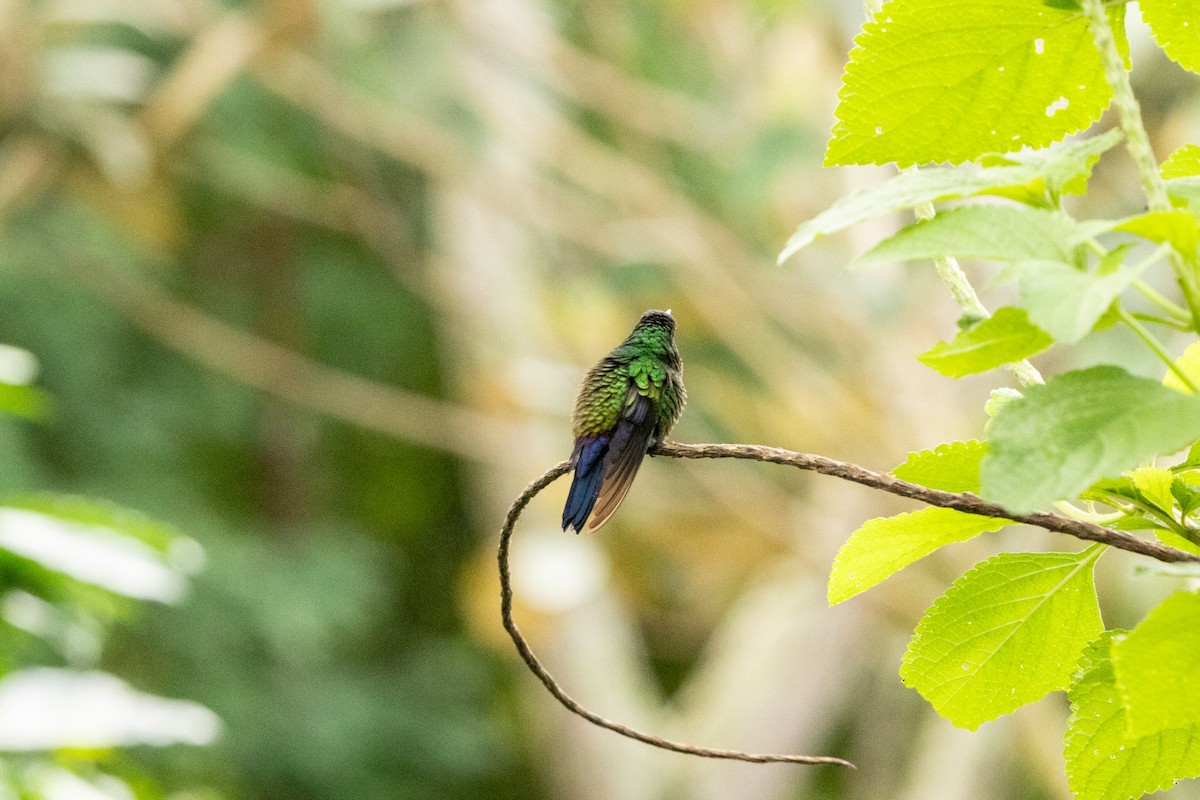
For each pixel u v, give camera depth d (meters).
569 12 17.03
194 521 18.42
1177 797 12.81
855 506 14.43
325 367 20.64
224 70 13.34
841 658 16.30
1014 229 1.72
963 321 1.84
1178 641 1.66
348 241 20.64
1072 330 1.52
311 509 23.02
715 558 15.20
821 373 15.16
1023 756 17.23
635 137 16.69
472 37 15.04
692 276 15.32
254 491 22.69
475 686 21.69
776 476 16.22
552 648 16.81
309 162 17.39
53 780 4.58
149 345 18.86
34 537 4.43
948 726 16.33
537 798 22.56
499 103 14.97
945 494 2.09
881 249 1.74
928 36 2.02
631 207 14.84
